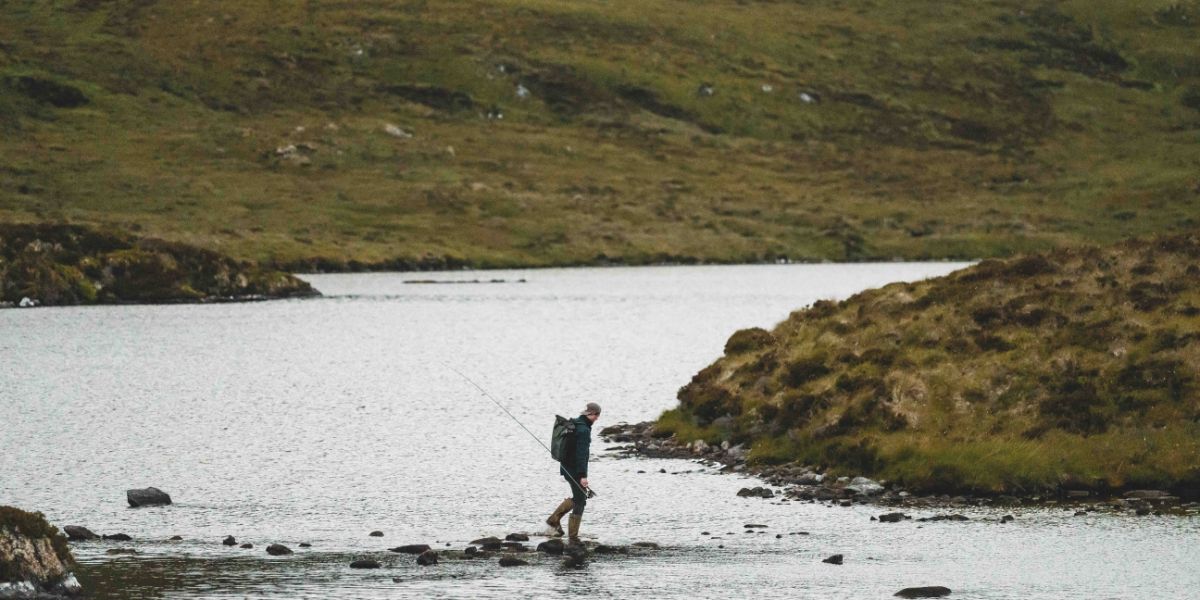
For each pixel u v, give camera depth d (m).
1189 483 60.09
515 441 81.50
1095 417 64.44
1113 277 80.12
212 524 56.19
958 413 66.56
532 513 58.53
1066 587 43.75
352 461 73.56
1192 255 81.12
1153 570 45.94
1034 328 74.19
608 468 69.38
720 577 45.34
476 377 121.81
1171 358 67.38
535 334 174.50
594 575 45.78
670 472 67.88
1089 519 54.69
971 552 49.16
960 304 79.94
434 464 72.56
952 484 61.19
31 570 41.81
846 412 68.19
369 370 128.88
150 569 46.59
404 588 43.66
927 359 72.75
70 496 62.75
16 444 79.62
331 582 44.56
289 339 165.25
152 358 139.50
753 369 79.12
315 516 58.00
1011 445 62.81
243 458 74.62
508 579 45.06
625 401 102.38
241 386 114.06
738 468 68.12
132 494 60.81
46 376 121.75
